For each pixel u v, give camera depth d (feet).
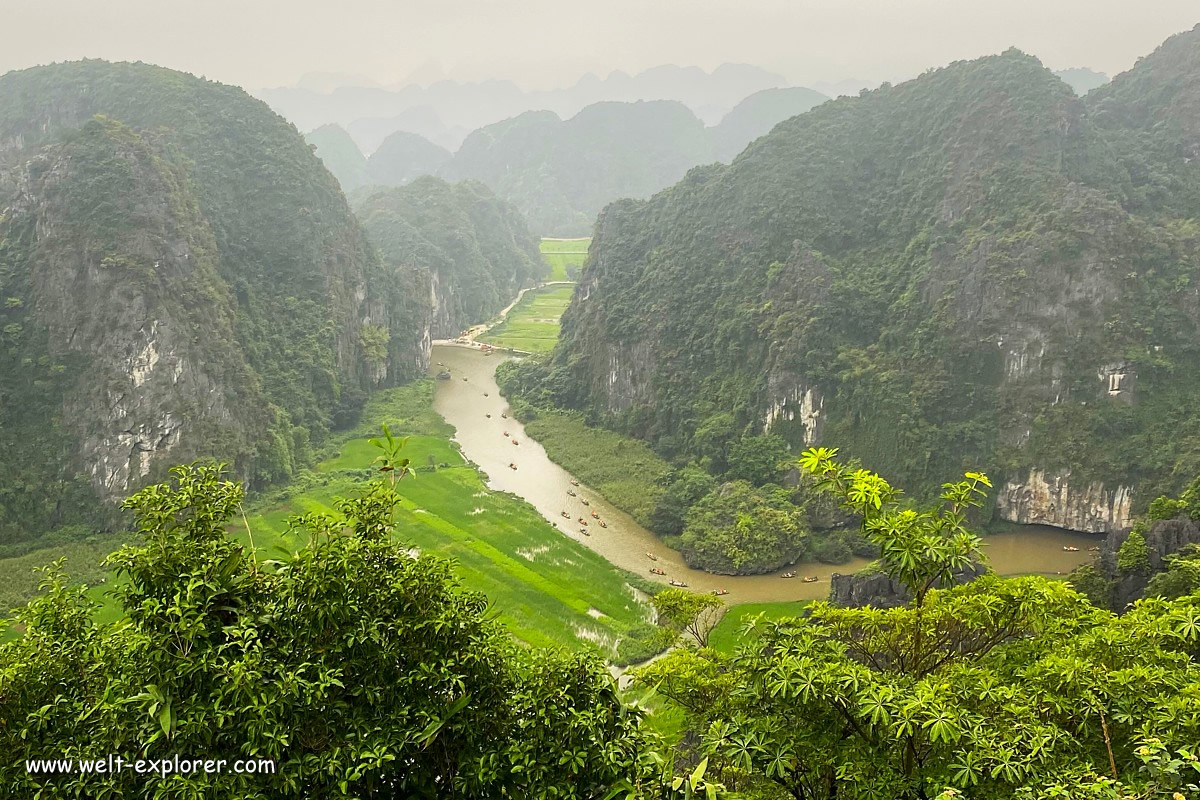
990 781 39.14
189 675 32.71
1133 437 208.03
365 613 35.58
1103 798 33.35
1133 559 130.82
